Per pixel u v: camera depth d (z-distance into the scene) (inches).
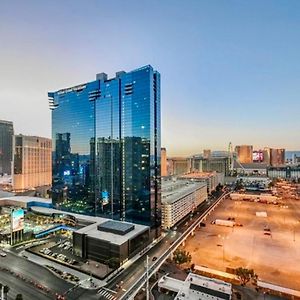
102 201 7682.1
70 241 5905.5
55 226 6879.9
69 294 3511.3
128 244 4758.9
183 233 6476.4
